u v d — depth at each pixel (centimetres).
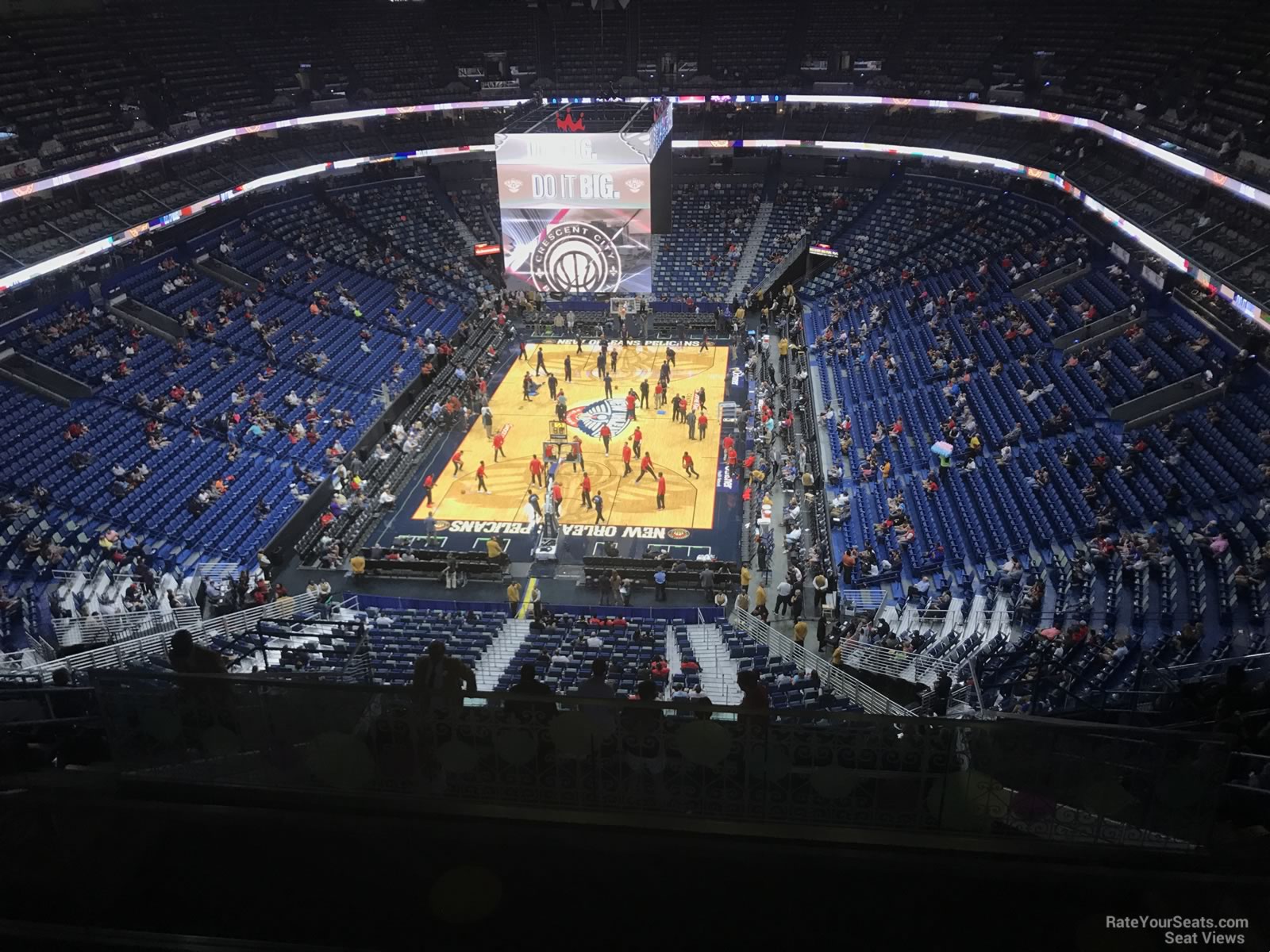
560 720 764
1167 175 4078
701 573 3091
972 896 701
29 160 4047
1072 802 745
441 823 752
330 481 3591
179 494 3278
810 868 721
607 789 781
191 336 4209
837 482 3488
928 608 2611
